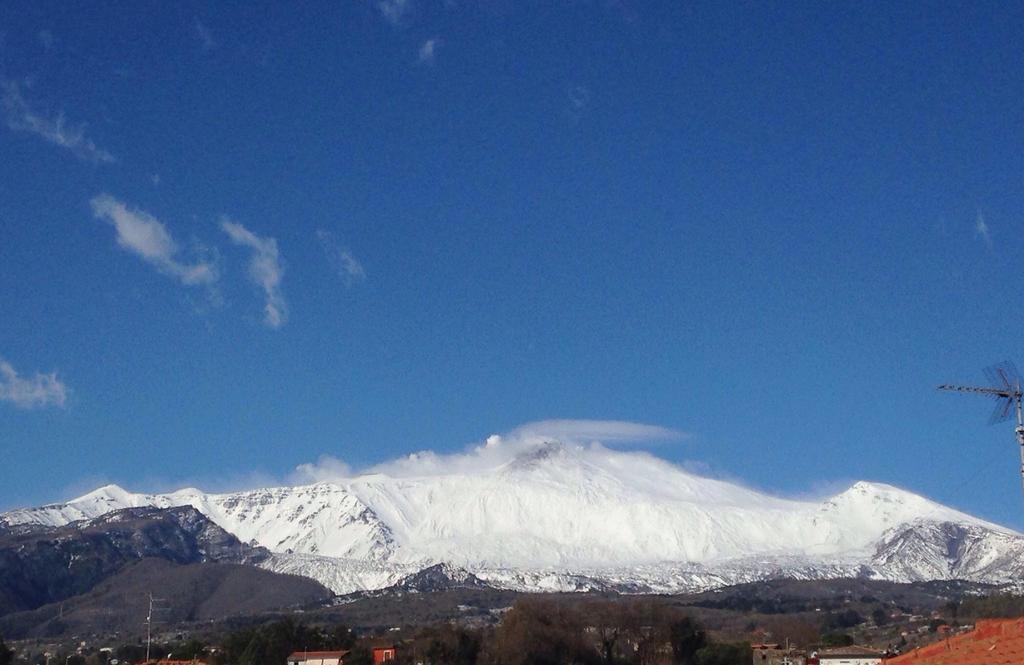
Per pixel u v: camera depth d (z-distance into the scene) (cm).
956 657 6950
